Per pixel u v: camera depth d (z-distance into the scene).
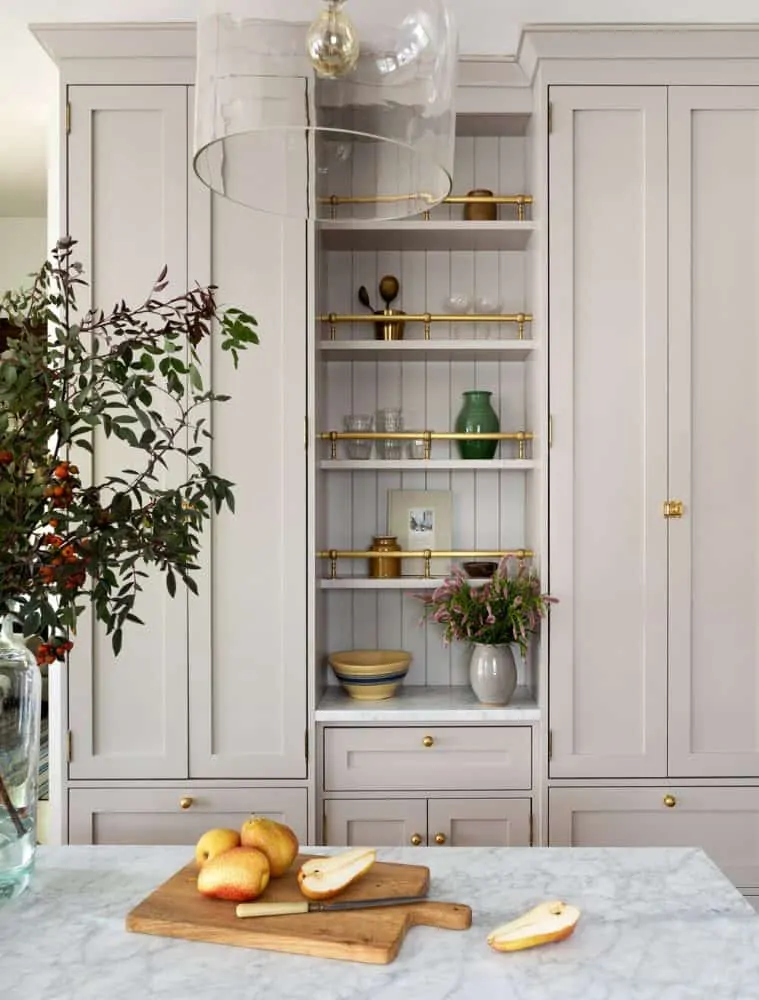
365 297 3.11
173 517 1.34
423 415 3.23
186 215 2.75
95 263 2.75
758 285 2.76
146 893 1.43
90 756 2.75
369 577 3.11
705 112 2.76
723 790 2.76
